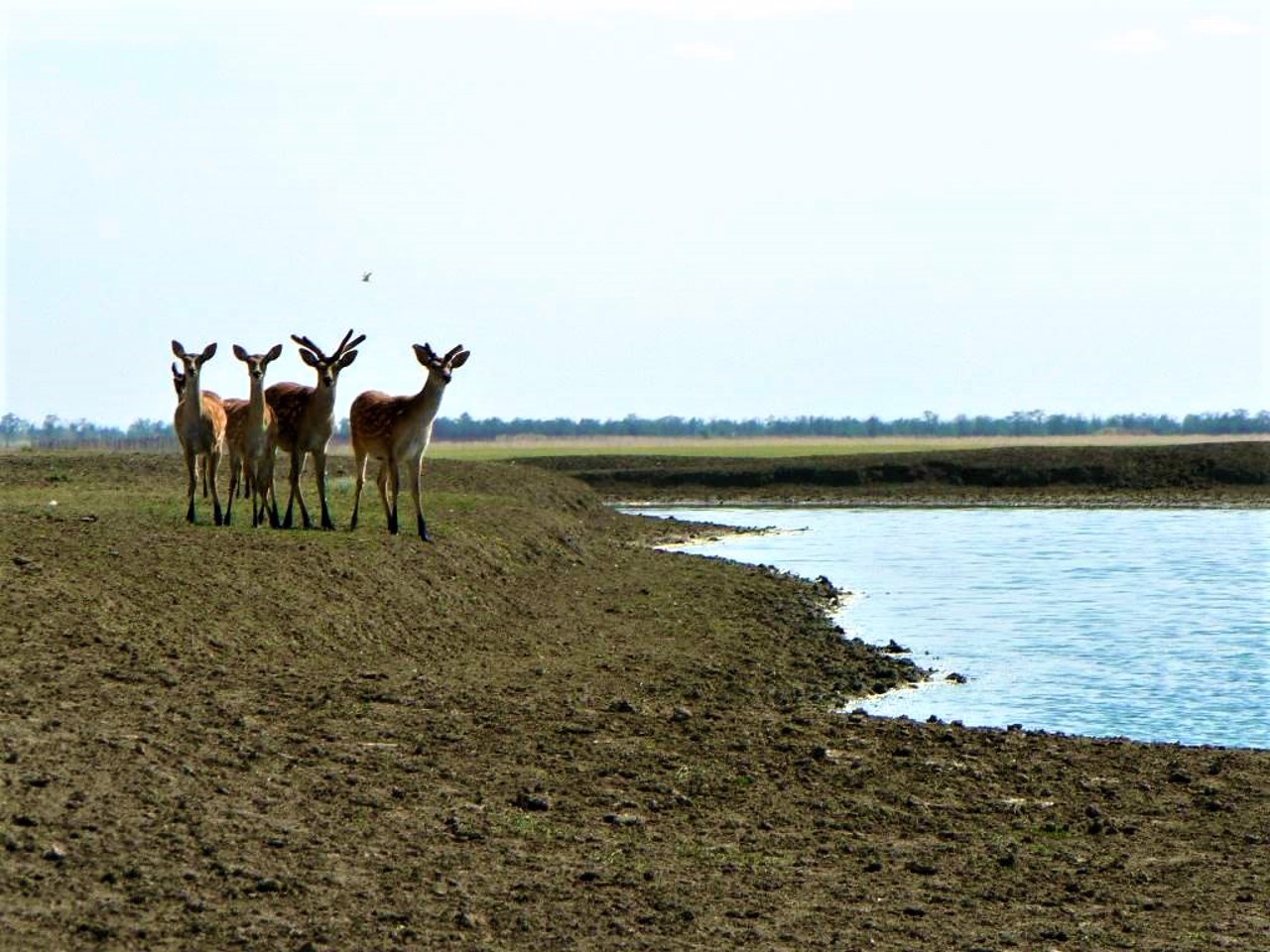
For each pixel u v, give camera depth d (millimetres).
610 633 72562
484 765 42969
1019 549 131500
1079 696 64250
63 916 28422
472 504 102125
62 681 44719
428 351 76625
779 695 60594
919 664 71938
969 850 38781
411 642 61719
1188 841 40062
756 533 149750
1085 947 31875
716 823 39750
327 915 30250
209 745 40531
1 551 58469
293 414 76312
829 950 30906
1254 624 85812
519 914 31516
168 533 67438
